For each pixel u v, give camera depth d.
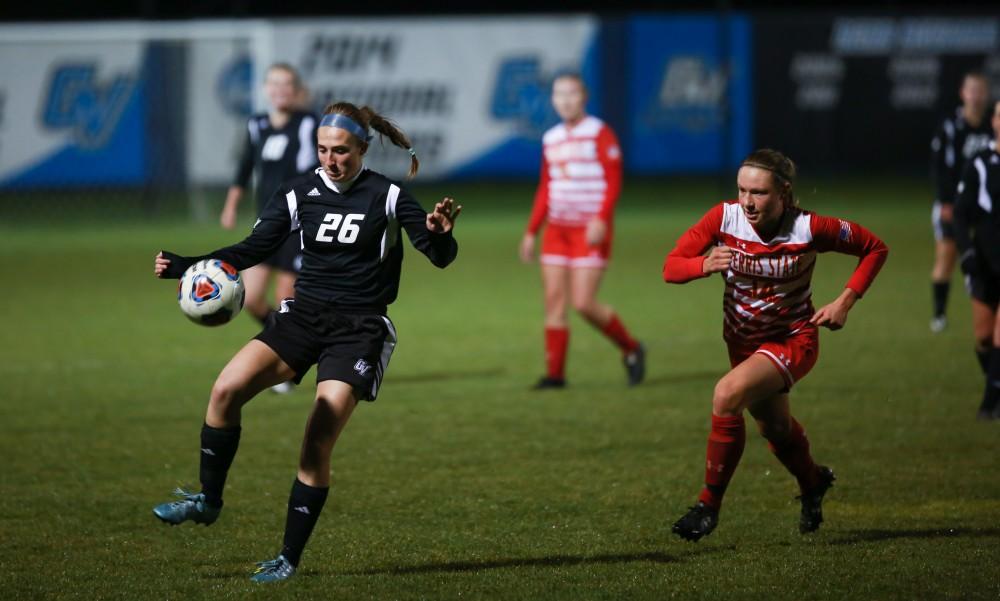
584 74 78.31
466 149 76.94
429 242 15.75
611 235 29.45
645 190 88.25
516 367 32.66
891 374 30.42
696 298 44.41
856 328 37.16
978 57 82.25
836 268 51.50
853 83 81.75
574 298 29.33
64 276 51.78
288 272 30.47
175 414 27.11
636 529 18.42
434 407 27.72
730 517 19.03
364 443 24.30
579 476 21.64
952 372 30.58
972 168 25.25
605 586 15.69
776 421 17.28
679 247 16.97
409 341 36.75
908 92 82.25
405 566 16.69
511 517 19.14
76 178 70.81
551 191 29.53
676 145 80.19
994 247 25.20
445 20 75.94
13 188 71.06
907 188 83.06
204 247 60.66
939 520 18.64
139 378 31.30
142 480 21.64
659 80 79.50
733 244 16.91
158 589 15.66
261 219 16.80
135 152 71.94
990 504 19.50
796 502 19.88
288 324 16.38
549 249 29.78
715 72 80.19
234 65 71.81
